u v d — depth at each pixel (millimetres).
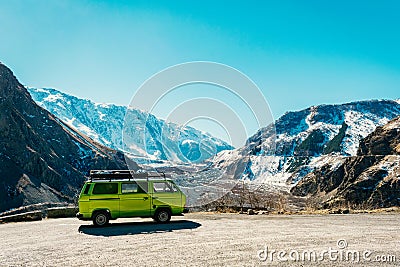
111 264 8492
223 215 17312
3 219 18609
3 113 135125
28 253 9797
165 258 8859
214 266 8102
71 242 11148
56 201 113688
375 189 115812
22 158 125375
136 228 13523
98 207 14352
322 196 127750
